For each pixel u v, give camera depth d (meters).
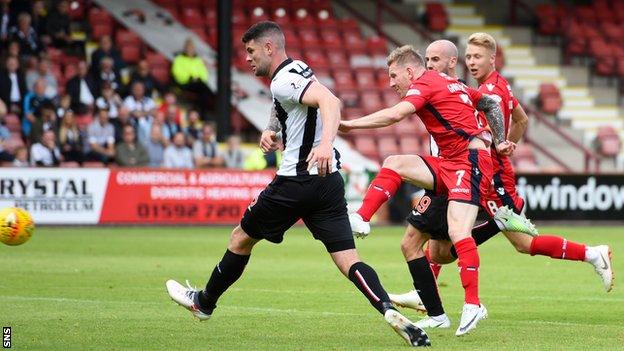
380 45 72.38
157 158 55.38
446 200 20.81
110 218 52.25
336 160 18.84
